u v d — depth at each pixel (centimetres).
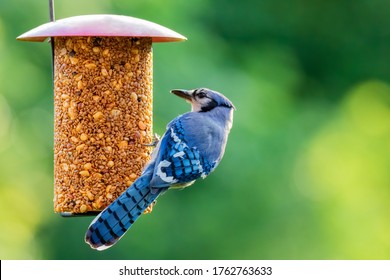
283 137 1733
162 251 1681
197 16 1742
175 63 1619
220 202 1672
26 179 1609
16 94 1584
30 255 1636
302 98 1994
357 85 2047
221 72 1689
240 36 1916
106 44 1006
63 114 1014
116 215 957
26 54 1582
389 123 1966
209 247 1684
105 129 1007
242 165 1648
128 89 1012
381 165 1870
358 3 2067
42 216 1644
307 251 1716
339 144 1872
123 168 1011
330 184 1797
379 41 2078
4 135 1588
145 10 1642
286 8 1994
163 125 1552
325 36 2044
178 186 1016
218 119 1048
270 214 1694
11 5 1556
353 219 1795
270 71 1861
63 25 970
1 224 1616
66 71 1010
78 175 1008
